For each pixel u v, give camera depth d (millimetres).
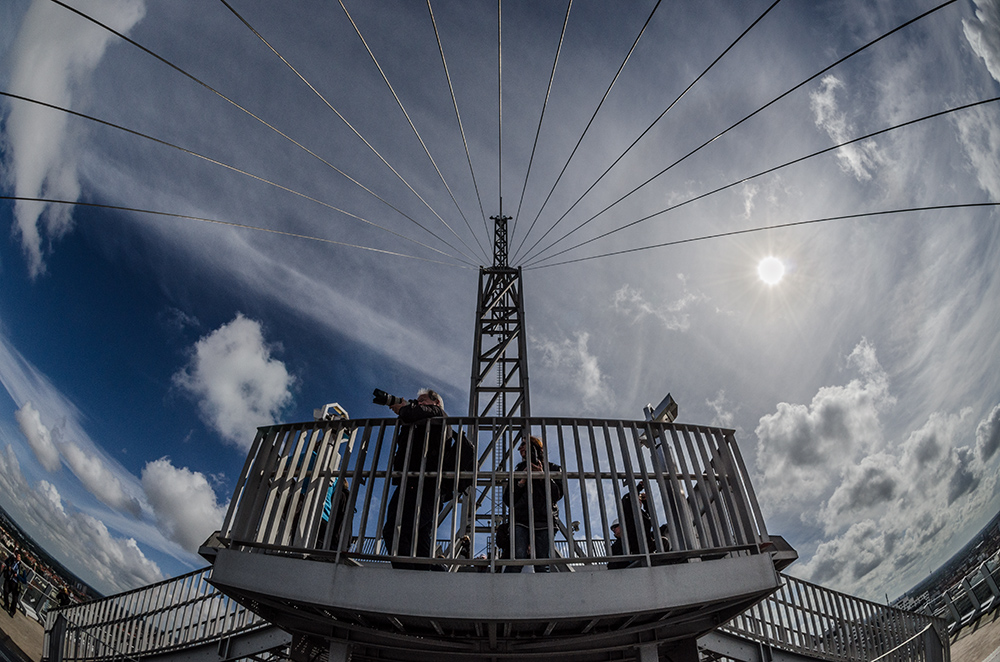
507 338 12016
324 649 7770
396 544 5230
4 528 30031
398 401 6121
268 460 6039
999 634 16156
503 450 6336
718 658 10898
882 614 11539
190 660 10547
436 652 6145
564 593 4969
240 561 5410
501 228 15211
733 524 6176
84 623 11719
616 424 6141
